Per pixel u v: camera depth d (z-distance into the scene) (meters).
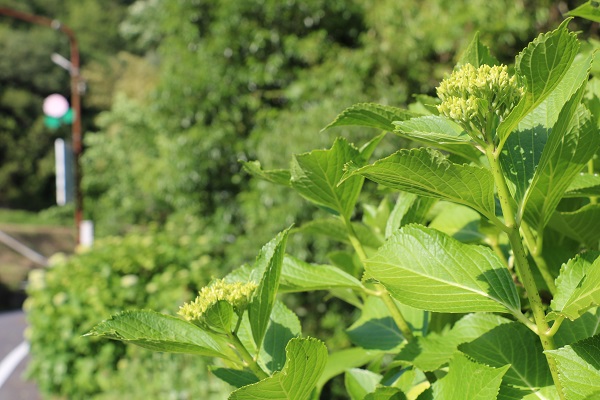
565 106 0.88
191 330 1.11
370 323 1.37
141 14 28.22
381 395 1.08
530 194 0.99
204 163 9.66
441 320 1.35
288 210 7.43
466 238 1.40
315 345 0.94
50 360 7.05
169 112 10.12
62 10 48.47
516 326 1.07
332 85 8.24
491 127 0.96
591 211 1.16
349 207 1.27
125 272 7.44
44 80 43.06
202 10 9.96
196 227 9.73
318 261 7.28
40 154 42.75
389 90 7.72
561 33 0.82
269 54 9.69
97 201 26.84
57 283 7.27
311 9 9.19
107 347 6.97
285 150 7.61
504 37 6.93
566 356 0.90
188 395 5.23
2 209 41.59
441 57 7.85
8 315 18.44
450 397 1.00
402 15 7.93
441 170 0.91
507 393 1.01
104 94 39.53
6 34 43.59
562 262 1.23
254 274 1.17
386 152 6.94
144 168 14.88
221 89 9.62
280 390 0.97
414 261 1.03
